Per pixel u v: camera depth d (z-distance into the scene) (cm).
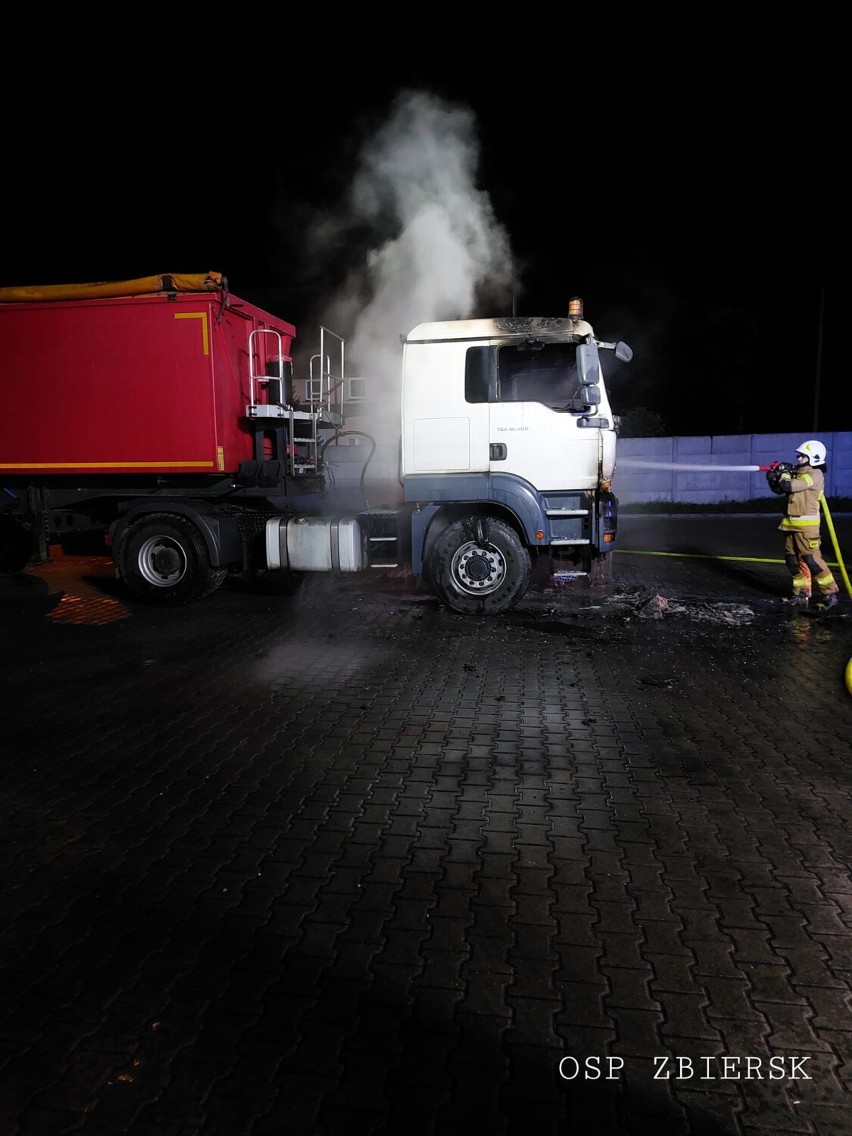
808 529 827
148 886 325
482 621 788
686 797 400
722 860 339
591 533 781
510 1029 242
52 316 857
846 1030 240
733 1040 237
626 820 377
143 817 387
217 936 291
